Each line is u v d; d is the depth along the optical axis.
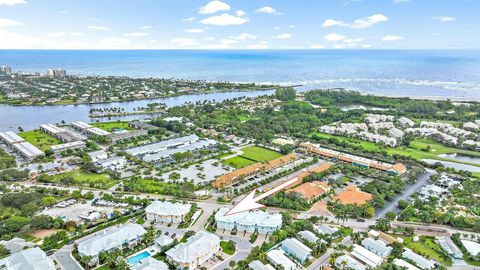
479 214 181.88
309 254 141.12
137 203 186.25
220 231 163.12
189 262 131.12
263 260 137.50
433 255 146.00
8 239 148.88
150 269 124.31
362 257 139.88
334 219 176.38
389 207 193.25
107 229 157.12
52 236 147.88
